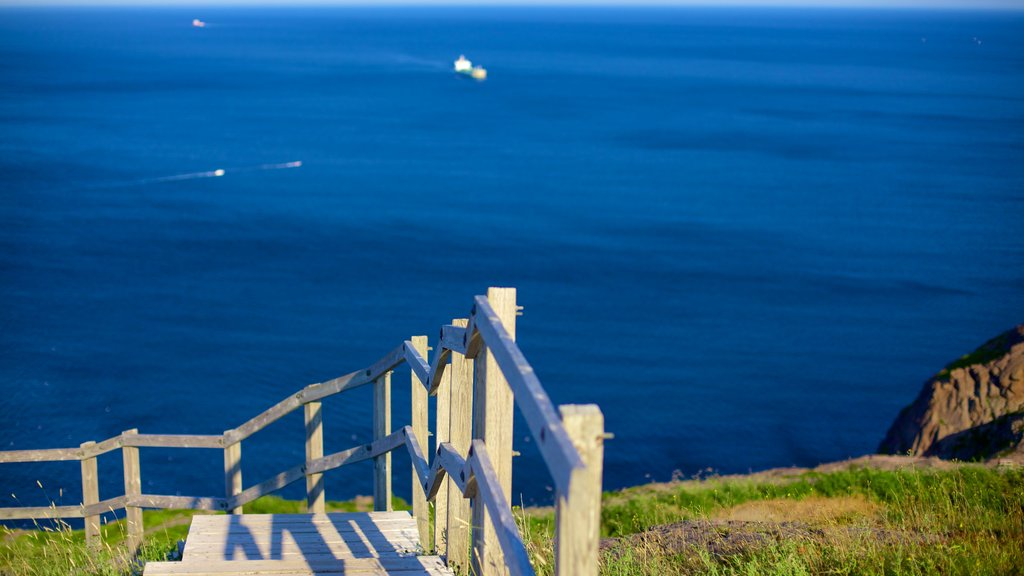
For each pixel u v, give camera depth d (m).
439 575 5.26
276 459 32.47
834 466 14.79
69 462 29.61
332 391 8.07
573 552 2.36
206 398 39.66
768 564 5.73
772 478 13.55
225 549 6.48
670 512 11.43
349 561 5.51
